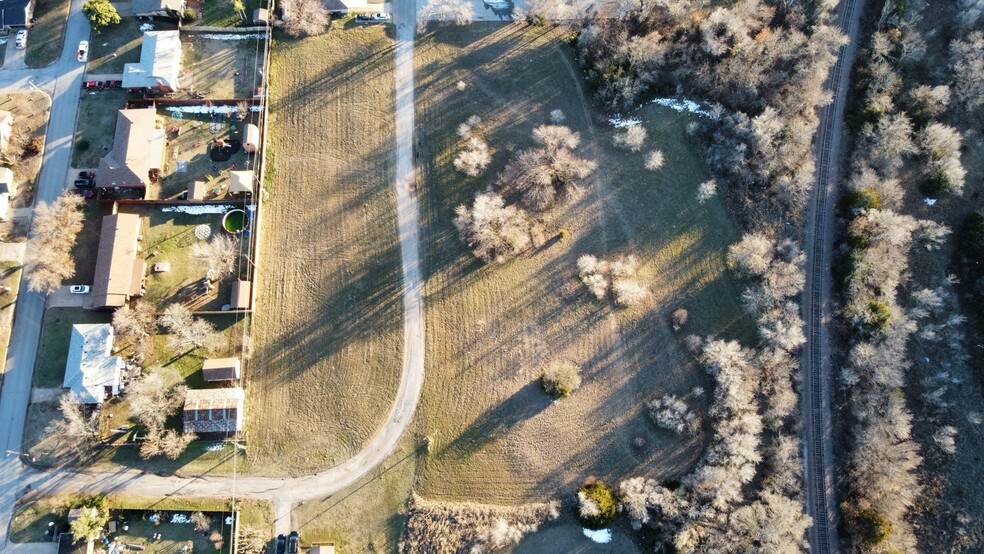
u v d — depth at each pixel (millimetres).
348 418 56281
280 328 57531
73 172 58562
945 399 57969
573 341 58469
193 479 54250
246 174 57969
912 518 55844
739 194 60938
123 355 55344
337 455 55594
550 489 55688
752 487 56250
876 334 56938
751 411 56094
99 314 56188
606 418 57156
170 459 54375
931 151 59844
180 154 59562
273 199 59750
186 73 61312
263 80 61344
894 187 59156
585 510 53031
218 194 58656
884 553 53531
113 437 54094
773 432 57406
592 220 60688
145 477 53938
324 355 57219
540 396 57344
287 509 54406
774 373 57125
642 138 61219
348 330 57781
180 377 55531
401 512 54812
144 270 56594
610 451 56562
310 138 61125
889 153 59688
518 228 59594
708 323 59031
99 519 51562
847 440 57281
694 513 53625
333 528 54312
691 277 59969
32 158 58781
